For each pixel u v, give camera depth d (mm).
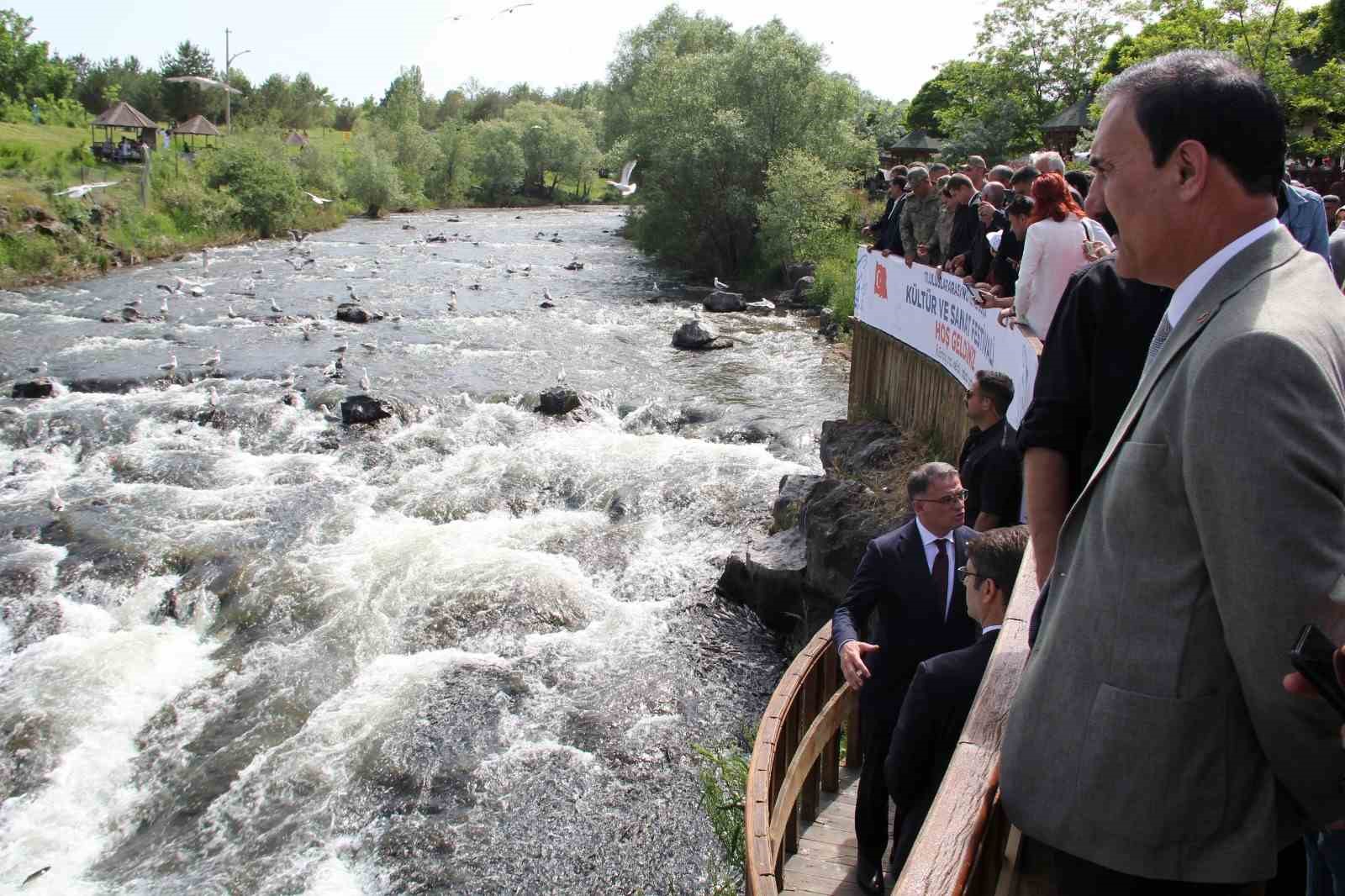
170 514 13555
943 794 2119
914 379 11711
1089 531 1746
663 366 21016
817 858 5352
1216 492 1449
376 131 71062
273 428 16844
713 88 36375
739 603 11188
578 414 17672
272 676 9977
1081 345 2484
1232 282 1612
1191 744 1589
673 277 34719
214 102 77375
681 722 9227
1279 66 20891
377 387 18656
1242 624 1439
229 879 7543
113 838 8039
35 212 32438
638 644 10508
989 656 3590
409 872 7562
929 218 11508
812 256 31750
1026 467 2529
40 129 57750
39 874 7621
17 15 68438
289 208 45875
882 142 56094
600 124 76500
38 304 26484
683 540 12773
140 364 20172
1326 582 1370
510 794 8305
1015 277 8398
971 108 41500
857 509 10430
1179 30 22234
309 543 12719
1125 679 1636
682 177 35344
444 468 15219
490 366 20688
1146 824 1633
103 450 15945
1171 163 1670
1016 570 3559
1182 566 1573
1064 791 1724
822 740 5266
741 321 26156
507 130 75875
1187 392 1544
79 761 8820
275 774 8609
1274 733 1474
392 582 11648
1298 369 1422
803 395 18562
